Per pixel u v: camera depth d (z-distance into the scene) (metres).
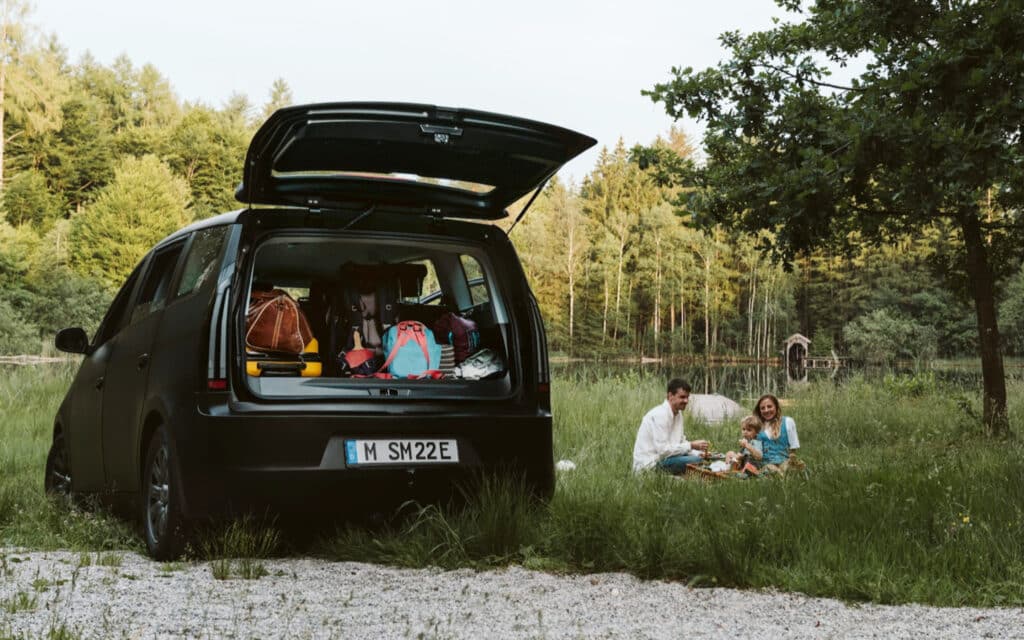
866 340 77.94
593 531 4.87
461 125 4.73
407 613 3.81
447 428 4.95
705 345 101.50
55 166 95.88
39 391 14.25
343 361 5.16
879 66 8.16
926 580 4.33
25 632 3.31
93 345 6.48
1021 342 61.34
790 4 10.89
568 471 8.05
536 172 5.19
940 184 7.37
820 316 100.69
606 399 13.99
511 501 5.02
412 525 4.93
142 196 79.00
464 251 5.32
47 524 5.68
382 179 5.19
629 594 4.24
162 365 5.00
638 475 7.88
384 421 4.82
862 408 14.12
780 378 43.66
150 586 4.14
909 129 7.32
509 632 3.56
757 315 101.94
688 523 5.28
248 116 134.12
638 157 11.05
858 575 4.36
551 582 4.44
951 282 12.41
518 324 5.27
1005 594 4.21
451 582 4.40
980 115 7.14
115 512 5.89
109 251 75.88
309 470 4.66
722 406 14.60
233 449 4.56
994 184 9.07
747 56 10.21
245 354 4.69
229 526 4.61
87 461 6.20
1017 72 7.16
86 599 3.86
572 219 105.62
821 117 9.24
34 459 8.91
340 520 4.89
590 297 104.88
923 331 78.06
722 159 10.71
